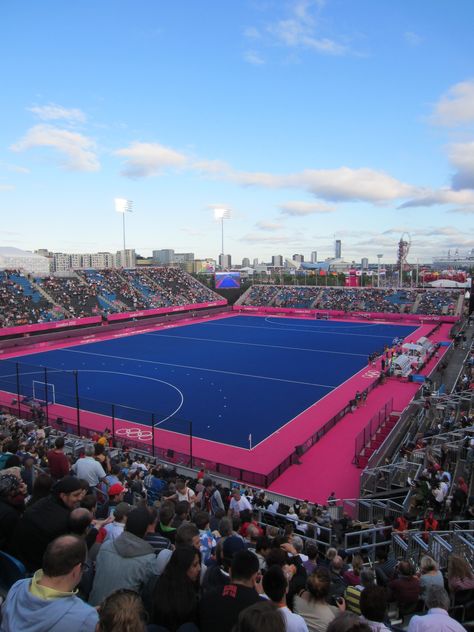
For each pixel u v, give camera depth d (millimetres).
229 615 4535
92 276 100125
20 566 5539
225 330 85188
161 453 29297
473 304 84875
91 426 34625
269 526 15328
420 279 161625
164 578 4941
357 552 13938
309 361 58312
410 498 19406
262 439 32906
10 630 3982
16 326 70688
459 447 24188
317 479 27094
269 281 150000
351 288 116250
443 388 43375
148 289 104500
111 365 55312
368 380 49188
